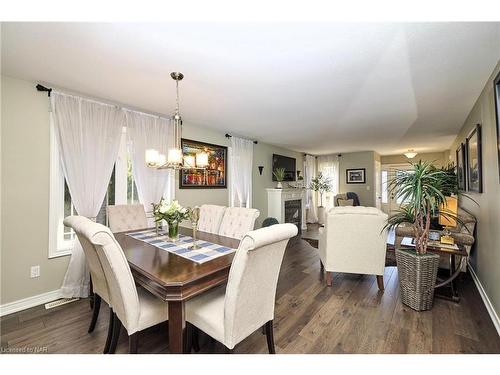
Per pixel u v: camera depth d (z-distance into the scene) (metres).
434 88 2.46
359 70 2.07
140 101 2.80
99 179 2.69
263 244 1.18
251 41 1.66
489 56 1.84
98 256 1.43
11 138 2.21
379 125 3.92
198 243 2.09
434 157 6.92
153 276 1.35
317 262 3.58
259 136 4.77
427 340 1.75
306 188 7.10
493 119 2.19
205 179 4.06
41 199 2.37
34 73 2.14
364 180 6.95
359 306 2.26
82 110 2.59
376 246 2.55
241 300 1.26
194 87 2.42
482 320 2.01
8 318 2.08
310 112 3.24
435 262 2.17
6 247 2.18
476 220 2.89
